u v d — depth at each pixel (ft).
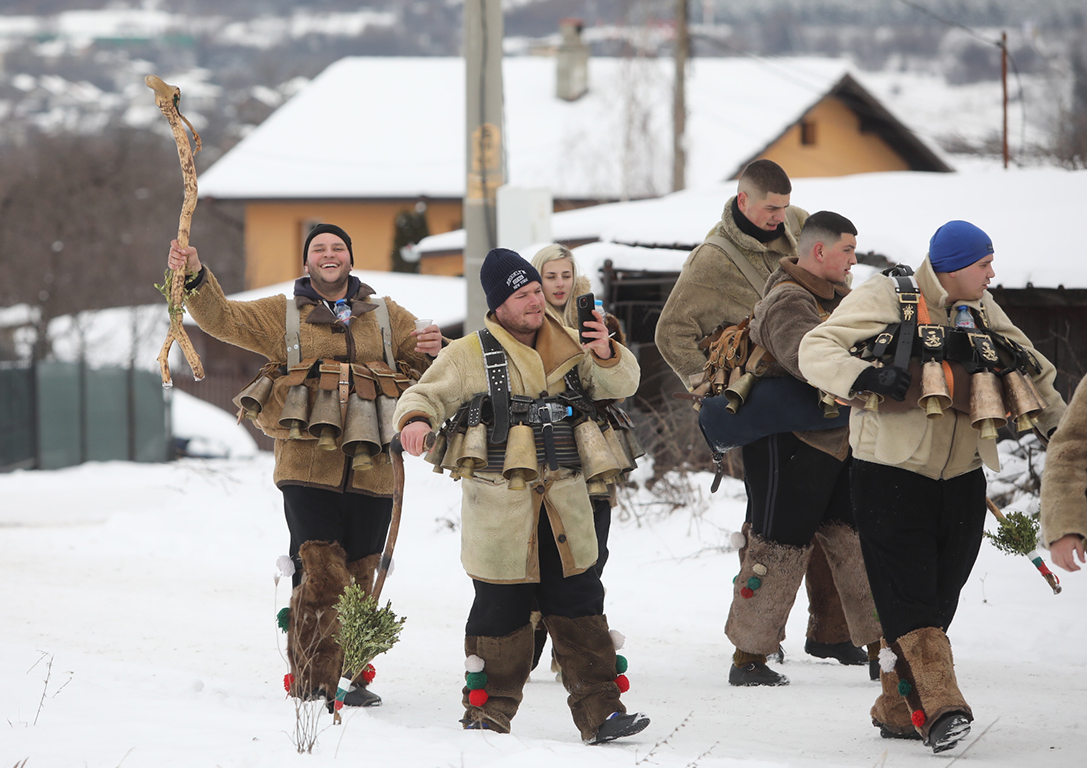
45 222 490.90
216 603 95.09
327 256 64.23
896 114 393.91
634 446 61.36
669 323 70.28
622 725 51.47
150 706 54.19
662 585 96.12
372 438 60.64
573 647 52.44
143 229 521.24
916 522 51.57
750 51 436.35
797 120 381.40
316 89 458.50
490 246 148.46
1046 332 111.24
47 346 418.72
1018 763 49.11
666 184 351.87
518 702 53.36
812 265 63.46
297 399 61.26
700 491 112.16
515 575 51.80
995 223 118.11
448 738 49.34
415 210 407.44
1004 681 65.41
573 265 70.79
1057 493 44.86
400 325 65.72
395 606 92.63
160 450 283.18
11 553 121.29
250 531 127.85
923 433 50.67
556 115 405.80
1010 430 106.42
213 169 423.64
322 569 61.36
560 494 52.26
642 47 362.53
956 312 51.78
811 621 72.54
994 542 60.64
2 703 53.52
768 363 64.54
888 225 119.96
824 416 63.36
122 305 490.90
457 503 124.77
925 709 50.06
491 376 51.67
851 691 64.54
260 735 48.65
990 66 569.64
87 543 127.13
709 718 59.00
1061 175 142.20
